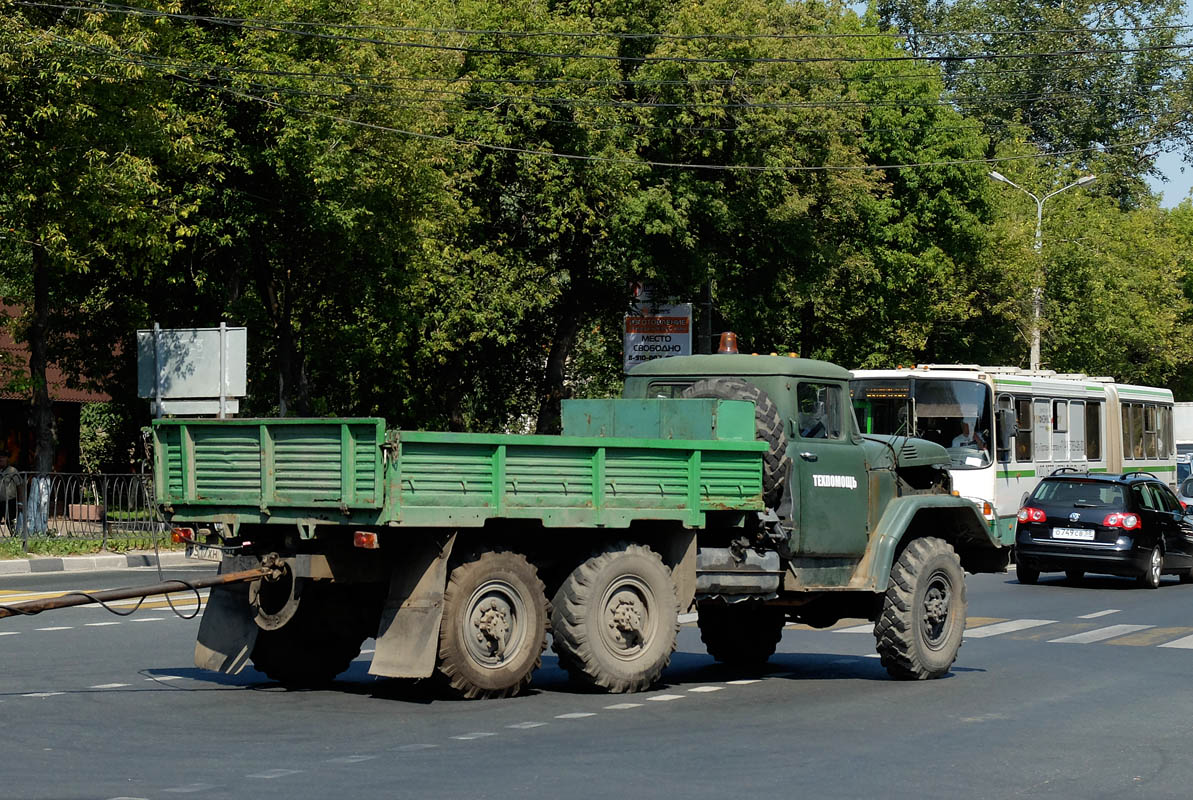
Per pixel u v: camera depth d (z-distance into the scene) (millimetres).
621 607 17672
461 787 12250
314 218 42312
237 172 43188
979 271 68000
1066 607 32125
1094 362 79312
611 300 58844
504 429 64188
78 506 38312
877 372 41812
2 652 21031
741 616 21156
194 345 36469
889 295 66188
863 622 28188
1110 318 75875
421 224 45562
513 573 16906
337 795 11859
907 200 67125
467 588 16547
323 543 16375
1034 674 20844
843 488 19609
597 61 51906
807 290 58250
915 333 66875
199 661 17812
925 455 21297
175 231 41969
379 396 60375
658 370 20312
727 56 53375
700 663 21844
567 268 56719
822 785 12641
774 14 55344
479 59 51562
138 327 52938
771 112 54062
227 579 16359
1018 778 13219
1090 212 76938
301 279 48344
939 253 65562
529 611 17031
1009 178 76625
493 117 50656
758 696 18125
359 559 16500
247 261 47438
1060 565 37844
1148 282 90750
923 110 66812
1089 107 99750
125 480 39312
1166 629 27500
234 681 18547
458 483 16000
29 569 34875
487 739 14625
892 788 12594
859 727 15852
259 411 59562
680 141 54969
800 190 56875
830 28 67375
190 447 17438
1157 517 38031
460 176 49375
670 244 54406
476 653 16734
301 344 50625
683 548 18359
